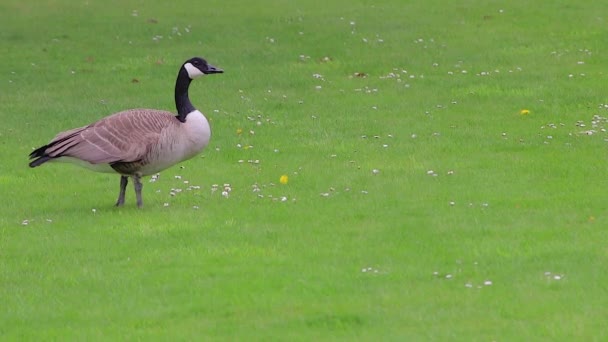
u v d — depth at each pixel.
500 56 27.28
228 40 30.03
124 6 35.69
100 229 14.41
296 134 20.34
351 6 34.81
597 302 11.05
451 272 12.18
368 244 13.38
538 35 29.64
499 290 11.50
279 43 29.45
